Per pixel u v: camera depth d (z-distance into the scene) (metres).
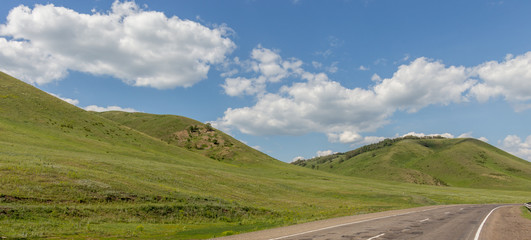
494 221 21.11
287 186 63.31
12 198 19.97
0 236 13.48
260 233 15.15
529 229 16.88
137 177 37.44
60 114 81.81
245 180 58.22
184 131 149.75
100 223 19.11
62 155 43.25
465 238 13.49
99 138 75.75
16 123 63.91
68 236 14.91
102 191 25.83
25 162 30.88
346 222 20.14
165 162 67.81
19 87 87.50
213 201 32.31
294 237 13.42
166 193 30.72
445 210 33.31
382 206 44.78
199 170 57.78
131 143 82.81
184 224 22.48
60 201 21.78
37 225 16.34
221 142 142.25
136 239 15.50
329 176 108.25
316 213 33.34
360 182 96.00
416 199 57.16
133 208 23.53
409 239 13.02
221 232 18.20
